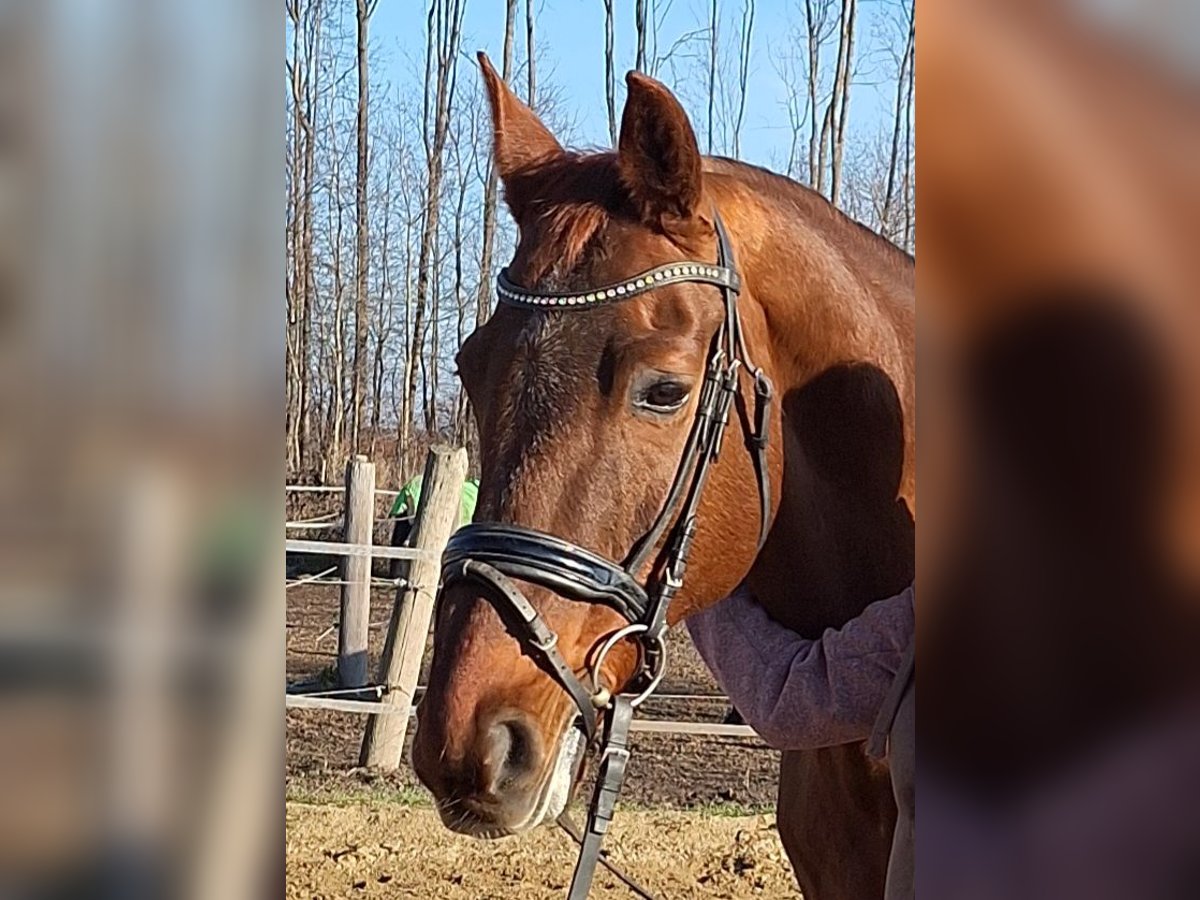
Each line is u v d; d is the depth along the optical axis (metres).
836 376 2.15
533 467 1.87
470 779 1.78
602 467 1.87
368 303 25.38
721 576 2.04
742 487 2.04
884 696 1.89
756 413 2.04
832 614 2.22
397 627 7.40
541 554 1.83
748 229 2.14
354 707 7.38
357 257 22.55
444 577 1.92
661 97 1.91
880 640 1.90
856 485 2.18
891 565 2.18
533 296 1.95
